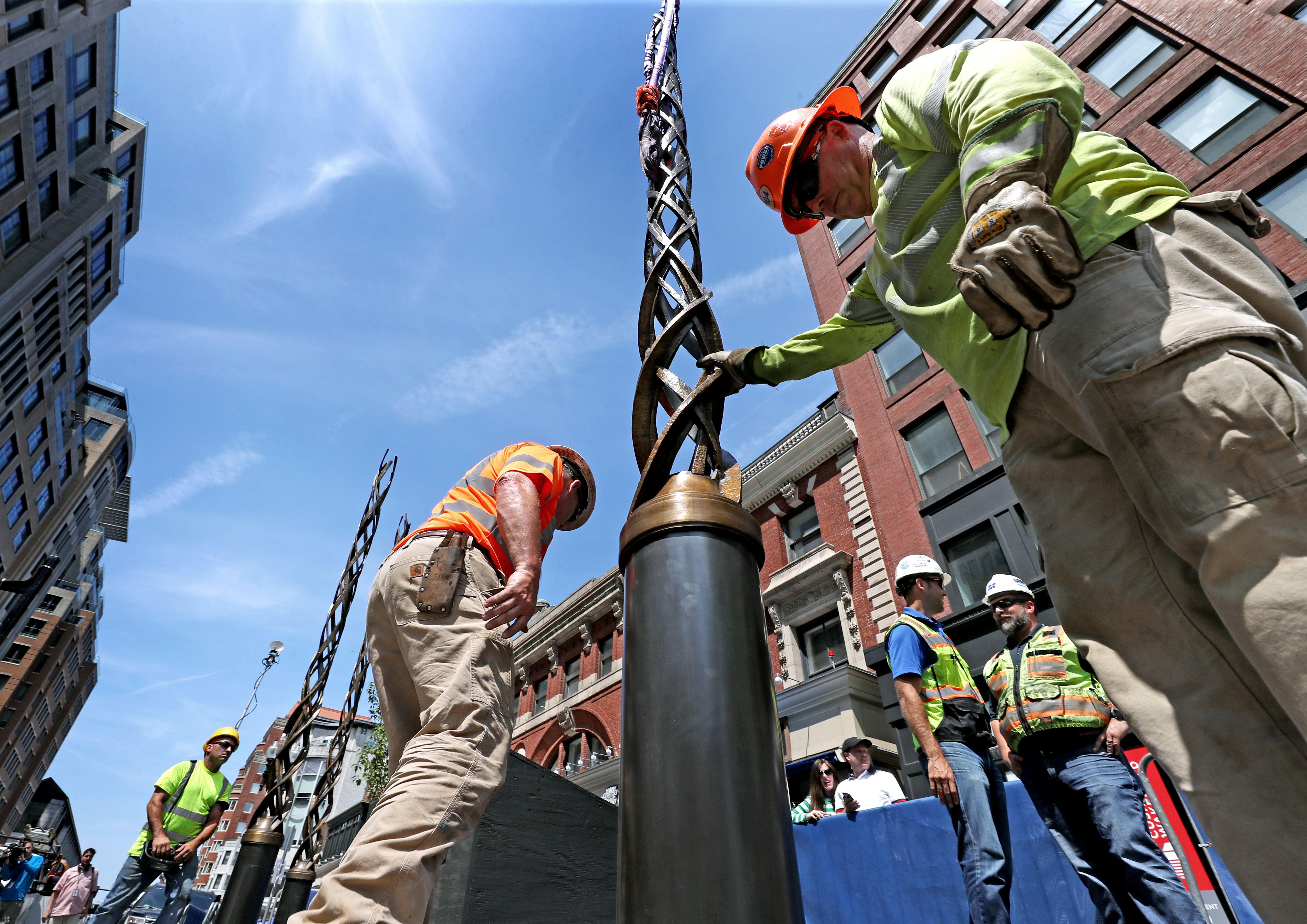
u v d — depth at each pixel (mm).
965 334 1144
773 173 1551
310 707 3225
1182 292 789
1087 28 14445
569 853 2363
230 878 2795
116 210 39438
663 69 1428
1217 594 675
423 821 1275
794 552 16359
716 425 996
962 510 12609
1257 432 665
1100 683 896
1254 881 678
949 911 2711
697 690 652
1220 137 11688
